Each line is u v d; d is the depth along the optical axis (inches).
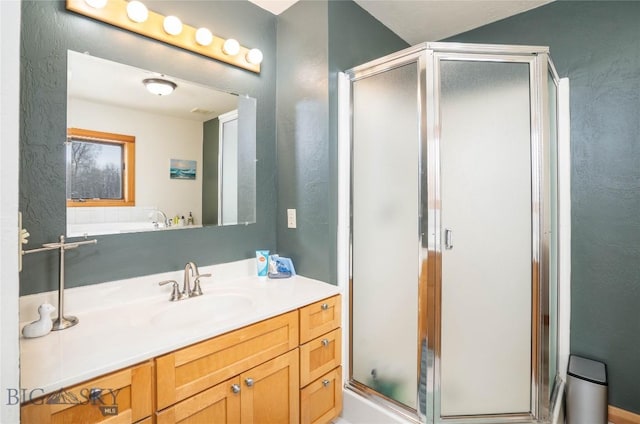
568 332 73.0
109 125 53.5
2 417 24.7
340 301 66.3
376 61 64.7
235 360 46.8
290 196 76.4
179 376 40.7
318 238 69.9
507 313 57.5
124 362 35.9
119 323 46.1
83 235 50.6
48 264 47.3
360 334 69.2
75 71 49.7
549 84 61.7
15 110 25.1
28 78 45.4
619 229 67.1
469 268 57.4
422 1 75.0
